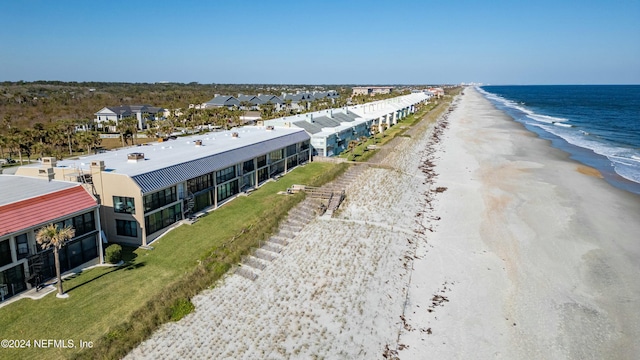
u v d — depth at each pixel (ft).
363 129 324.60
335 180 198.18
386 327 87.92
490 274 110.93
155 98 626.23
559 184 191.62
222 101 537.24
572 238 132.46
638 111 592.19
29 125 369.30
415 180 203.31
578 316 92.68
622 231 137.90
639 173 214.69
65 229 95.14
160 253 116.26
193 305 92.79
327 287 102.17
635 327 88.79
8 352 74.38
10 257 90.84
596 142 311.06
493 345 83.20
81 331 80.94
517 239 132.26
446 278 108.99
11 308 87.92
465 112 587.27
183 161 143.95
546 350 81.92
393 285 104.73
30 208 96.02
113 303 90.84
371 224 144.15
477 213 155.84
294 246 125.18
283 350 78.79
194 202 144.56
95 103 521.24
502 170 220.02
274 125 259.60
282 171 213.87
